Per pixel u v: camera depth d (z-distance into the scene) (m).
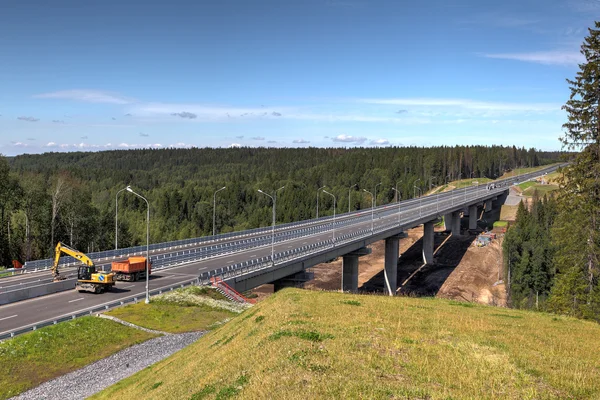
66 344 32.31
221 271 50.59
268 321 22.55
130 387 24.80
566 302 43.16
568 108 42.22
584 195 41.41
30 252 83.50
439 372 14.12
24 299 41.91
